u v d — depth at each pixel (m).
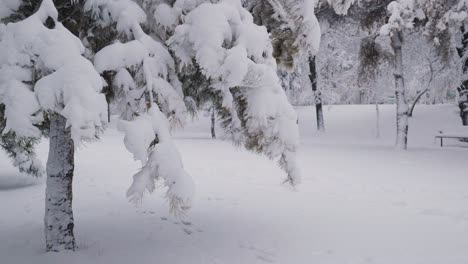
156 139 3.83
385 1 17.38
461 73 21.58
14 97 3.29
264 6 5.21
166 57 4.11
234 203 8.11
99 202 8.24
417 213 7.10
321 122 28.77
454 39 18.95
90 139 3.34
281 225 6.48
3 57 3.44
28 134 3.30
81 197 8.73
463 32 18.92
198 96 4.96
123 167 13.37
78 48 3.63
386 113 31.44
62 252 4.84
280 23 5.16
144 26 4.42
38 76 3.56
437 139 23.70
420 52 22.64
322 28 22.33
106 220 6.79
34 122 3.38
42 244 5.40
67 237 4.98
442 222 6.49
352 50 24.39
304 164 13.56
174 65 4.30
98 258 4.80
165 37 4.39
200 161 14.58
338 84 28.28
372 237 5.80
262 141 4.47
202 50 3.84
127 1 4.05
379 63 19.34
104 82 3.87
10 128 3.29
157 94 4.00
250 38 4.14
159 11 4.10
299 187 9.67
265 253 5.17
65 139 4.89
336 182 10.21
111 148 19.83
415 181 10.13
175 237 5.81
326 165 13.27
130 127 3.52
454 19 14.78
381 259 4.94
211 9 4.00
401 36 17.55
